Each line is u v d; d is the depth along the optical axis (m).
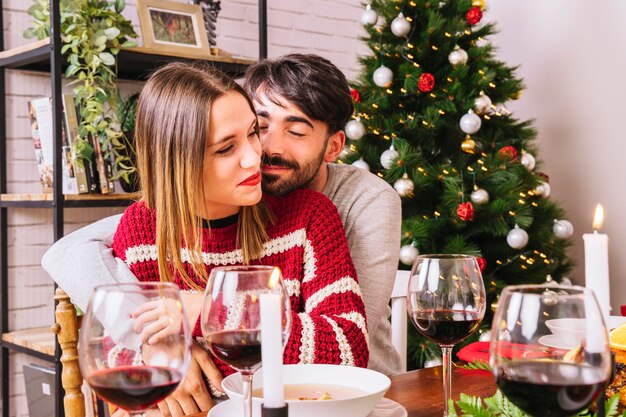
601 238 0.69
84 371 0.67
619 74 3.31
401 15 2.74
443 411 0.96
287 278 1.34
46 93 2.72
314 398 0.91
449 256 0.95
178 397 1.14
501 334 0.64
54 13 2.24
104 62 2.34
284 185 1.42
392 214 1.53
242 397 0.82
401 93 2.83
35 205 2.38
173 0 2.77
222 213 1.32
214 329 0.76
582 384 0.61
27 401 2.50
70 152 2.37
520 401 0.63
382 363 1.54
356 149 2.81
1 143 2.58
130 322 0.66
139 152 1.28
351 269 1.32
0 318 2.57
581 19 3.45
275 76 1.41
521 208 2.74
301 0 3.41
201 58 2.60
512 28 3.74
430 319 0.91
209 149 1.21
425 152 2.86
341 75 1.48
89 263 1.33
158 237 1.28
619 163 3.32
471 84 2.77
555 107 3.57
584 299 0.62
